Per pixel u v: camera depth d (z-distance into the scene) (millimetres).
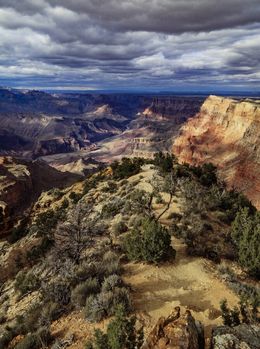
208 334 11898
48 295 16172
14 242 44188
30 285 20219
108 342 10766
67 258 20047
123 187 41656
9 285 25094
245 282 17516
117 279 15641
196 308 13984
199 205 27281
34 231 38781
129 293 14852
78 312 14469
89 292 15117
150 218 23031
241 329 10172
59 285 16438
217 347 9500
